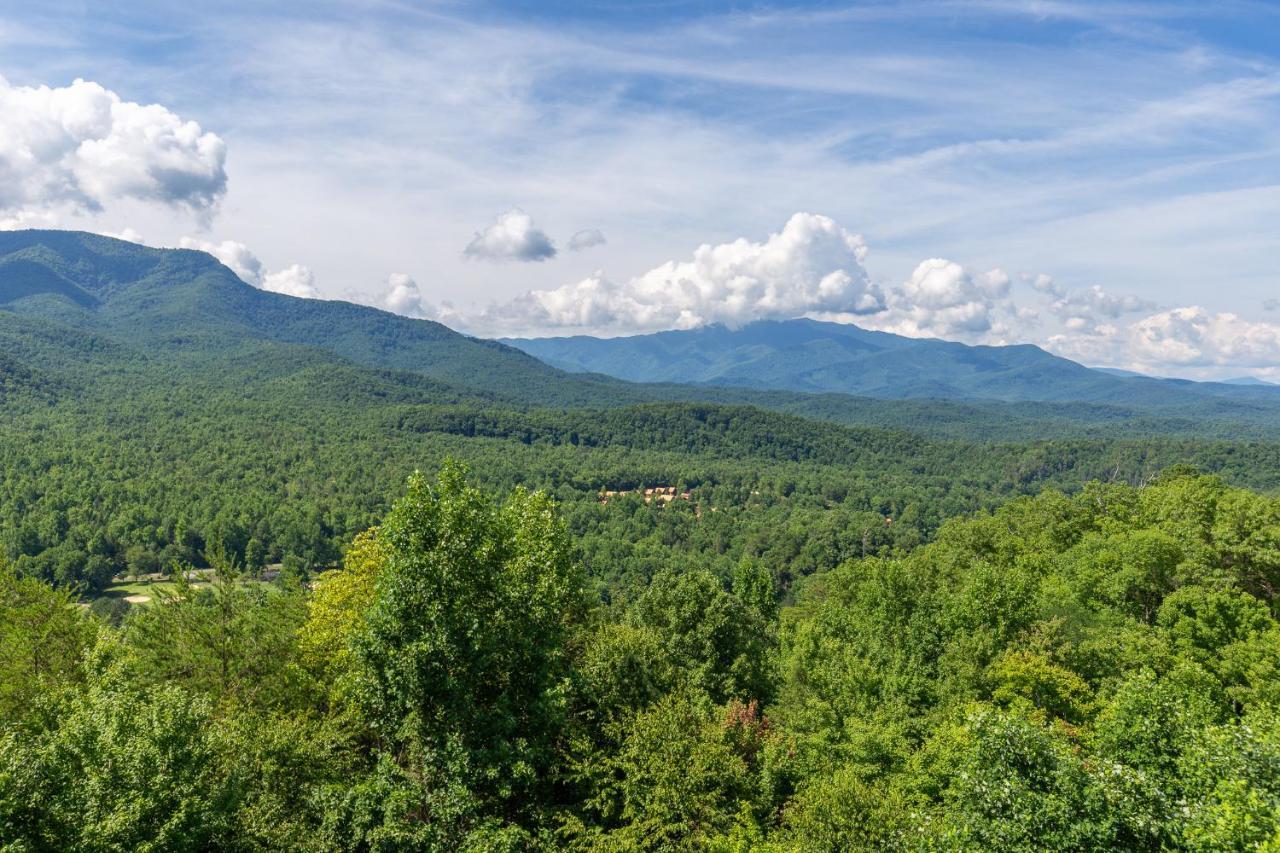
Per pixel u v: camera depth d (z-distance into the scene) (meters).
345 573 24.12
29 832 11.26
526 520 25.16
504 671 17.97
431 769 15.91
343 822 15.64
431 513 16.94
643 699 21.50
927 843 13.93
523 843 16.39
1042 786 13.52
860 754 21.58
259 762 15.81
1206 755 14.24
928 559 47.62
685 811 16.50
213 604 22.47
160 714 13.24
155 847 11.74
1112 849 12.24
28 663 19.59
